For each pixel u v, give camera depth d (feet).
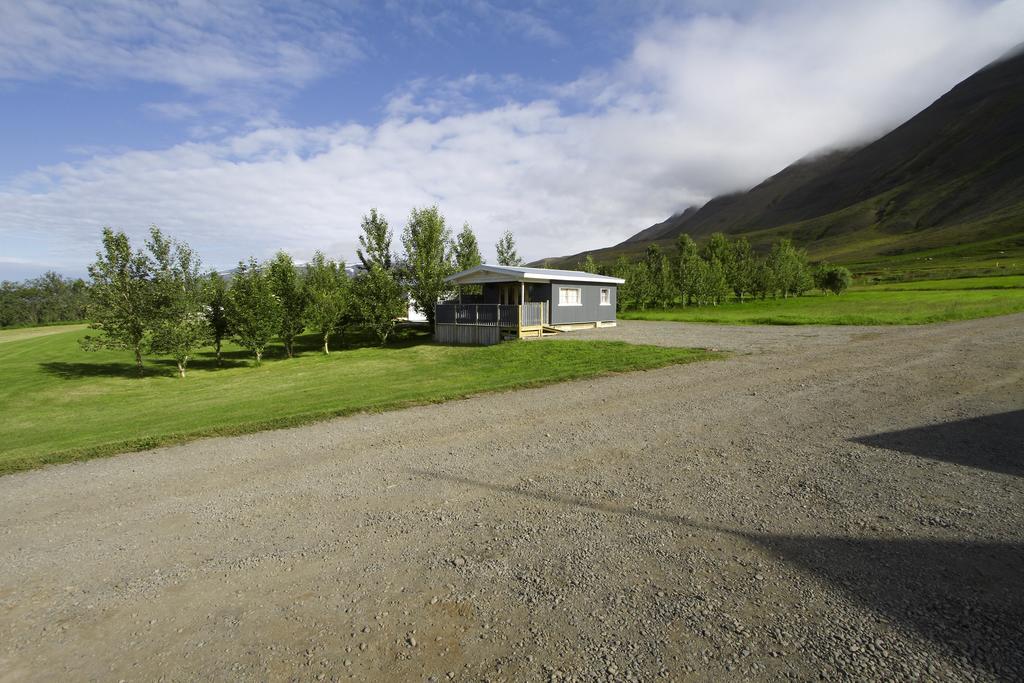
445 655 8.41
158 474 18.69
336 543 12.57
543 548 11.82
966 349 39.34
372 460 19.10
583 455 18.43
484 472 17.13
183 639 9.15
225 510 14.99
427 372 46.91
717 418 22.80
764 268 161.58
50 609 10.33
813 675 7.59
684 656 8.12
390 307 75.31
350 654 8.54
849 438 19.08
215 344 67.21
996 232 394.11
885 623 8.72
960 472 15.37
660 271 144.36
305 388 41.93
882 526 12.16
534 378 36.01
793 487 14.69
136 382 54.39
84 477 18.79
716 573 10.49
